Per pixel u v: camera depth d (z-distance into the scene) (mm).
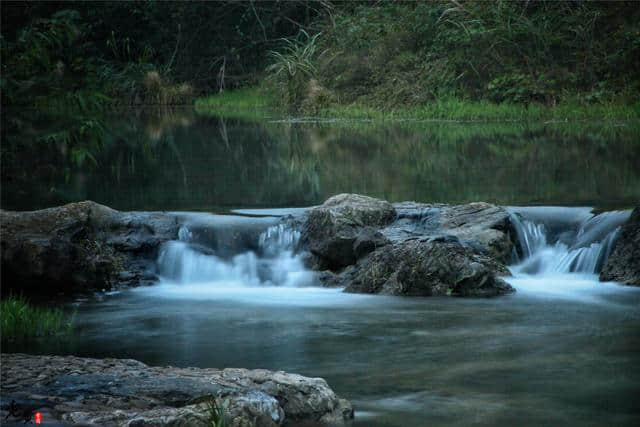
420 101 31547
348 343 9539
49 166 20094
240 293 12430
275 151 21938
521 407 7371
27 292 12656
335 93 33625
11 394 7047
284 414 7109
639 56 30219
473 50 32125
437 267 11891
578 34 31375
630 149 20562
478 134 24281
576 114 28250
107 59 43562
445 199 15172
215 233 13656
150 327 10555
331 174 18234
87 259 12805
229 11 42062
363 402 7574
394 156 20562
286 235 13539
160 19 43188
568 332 9820
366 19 36469
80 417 6539
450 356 8922
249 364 8852
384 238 12859
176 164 20172
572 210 13953
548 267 13219
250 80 41000
